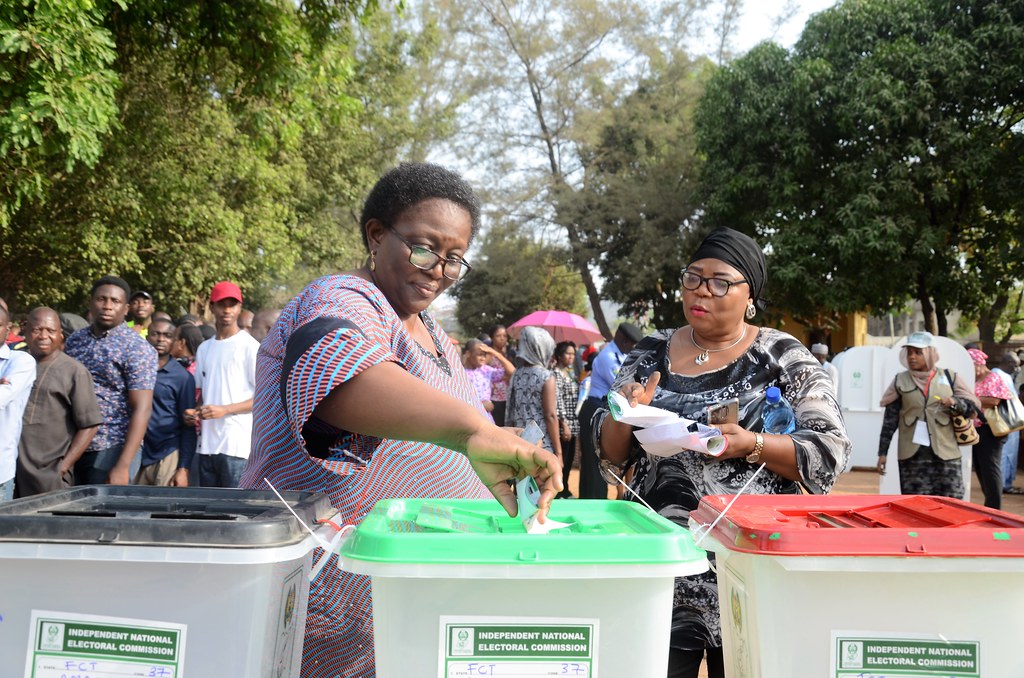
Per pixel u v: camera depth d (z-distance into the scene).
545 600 1.41
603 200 28.16
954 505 1.91
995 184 16.89
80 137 6.79
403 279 1.97
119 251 12.65
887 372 13.12
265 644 1.43
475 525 1.70
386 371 1.53
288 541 1.42
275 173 16.22
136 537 1.38
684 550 1.42
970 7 17.17
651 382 2.56
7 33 6.20
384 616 1.43
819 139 18.75
